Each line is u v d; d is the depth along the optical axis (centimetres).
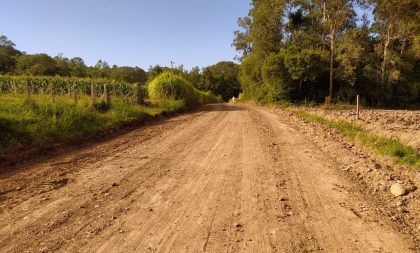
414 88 4203
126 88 2984
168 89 3047
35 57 6481
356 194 648
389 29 3959
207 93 6400
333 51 3822
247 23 5662
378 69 4131
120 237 476
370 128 1416
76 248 445
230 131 1452
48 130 1154
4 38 8144
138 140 1245
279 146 1100
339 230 498
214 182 720
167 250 442
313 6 4181
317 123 1786
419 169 770
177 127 1627
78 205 591
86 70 7612
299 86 3816
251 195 641
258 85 4541
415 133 1195
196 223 521
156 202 607
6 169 821
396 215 550
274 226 511
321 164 864
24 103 1334
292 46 3816
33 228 502
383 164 852
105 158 944
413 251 441
